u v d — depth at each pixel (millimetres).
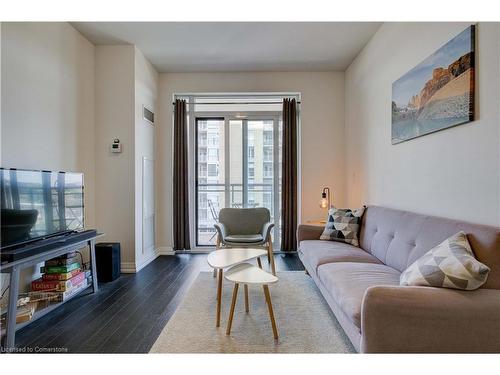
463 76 1897
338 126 4500
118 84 3627
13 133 2389
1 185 1989
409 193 2609
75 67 3238
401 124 2705
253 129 4719
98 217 3633
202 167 4762
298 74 4484
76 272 2627
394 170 2891
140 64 3799
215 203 4770
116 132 3627
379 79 3238
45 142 2762
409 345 1390
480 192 1797
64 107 3049
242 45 3646
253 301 2613
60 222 2590
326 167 4508
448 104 2047
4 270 1861
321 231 3340
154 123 4336
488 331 1364
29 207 2230
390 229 2486
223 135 4719
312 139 4504
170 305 2574
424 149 2375
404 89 2648
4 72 2303
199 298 2684
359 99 3869
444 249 1604
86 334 2080
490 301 1384
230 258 2457
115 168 3629
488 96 1734
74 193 2805
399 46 2775
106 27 3211
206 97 4633
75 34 3238
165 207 4484
